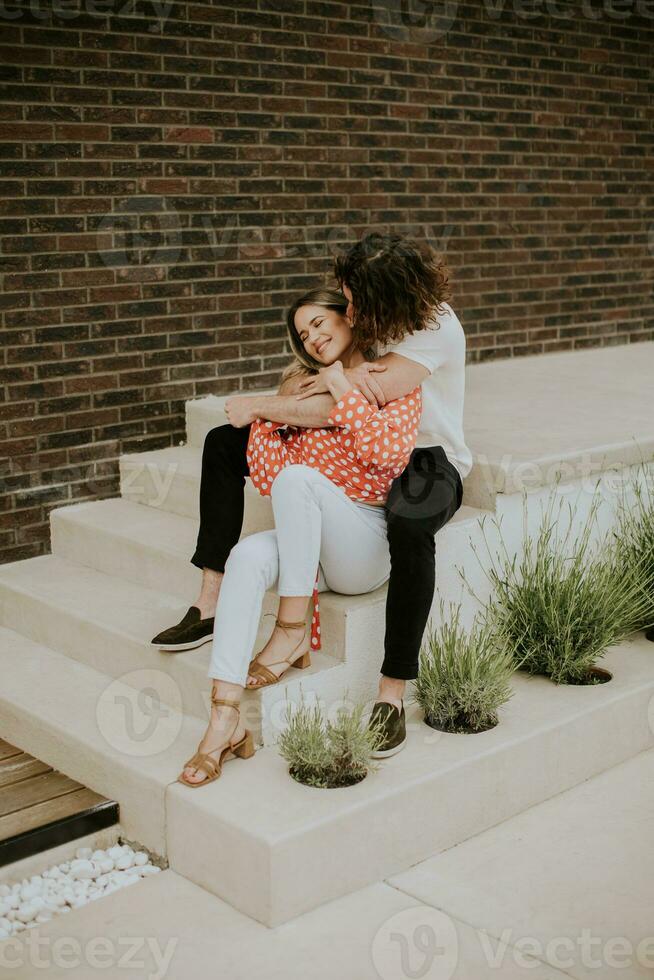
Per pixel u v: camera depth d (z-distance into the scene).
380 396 3.12
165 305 4.77
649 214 6.78
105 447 4.69
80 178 4.44
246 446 3.34
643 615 3.92
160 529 4.23
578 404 4.86
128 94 4.51
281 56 4.96
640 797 3.37
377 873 2.94
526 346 6.30
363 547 3.17
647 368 5.90
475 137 5.79
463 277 5.91
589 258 6.50
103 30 4.41
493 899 2.86
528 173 6.07
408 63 5.43
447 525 3.57
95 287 4.55
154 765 3.08
